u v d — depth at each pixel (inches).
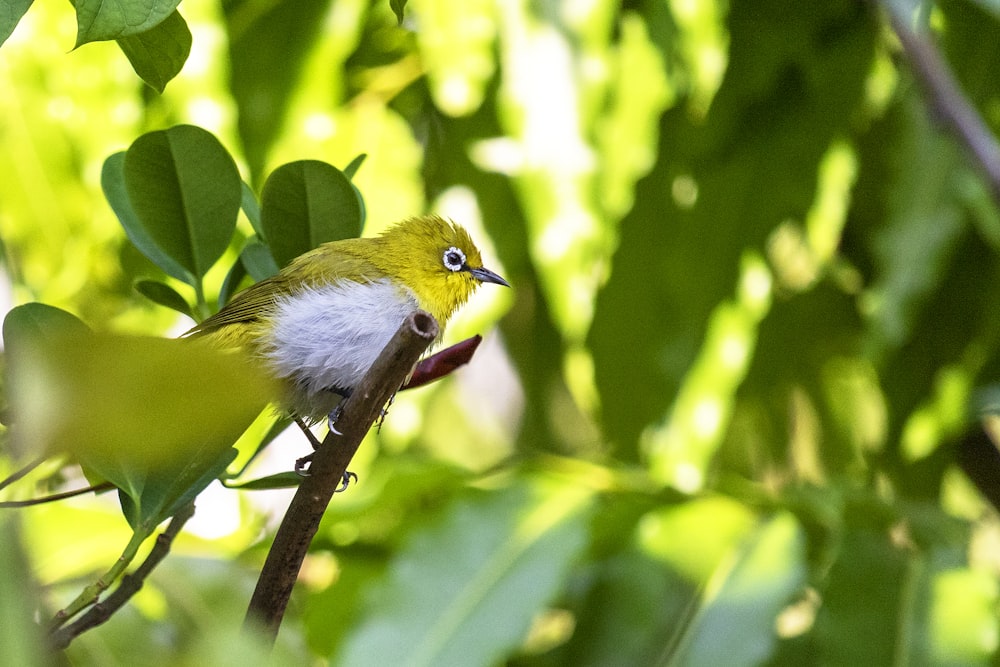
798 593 348.2
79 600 199.5
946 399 406.3
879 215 438.9
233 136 378.3
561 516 349.1
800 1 411.2
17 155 402.0
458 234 360.2
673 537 357.1
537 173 381.4
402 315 329.4
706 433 410.3
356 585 370.3
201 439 97.5
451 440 534.9
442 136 443.2
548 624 409.7
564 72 381.4
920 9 324.2
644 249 428.8
